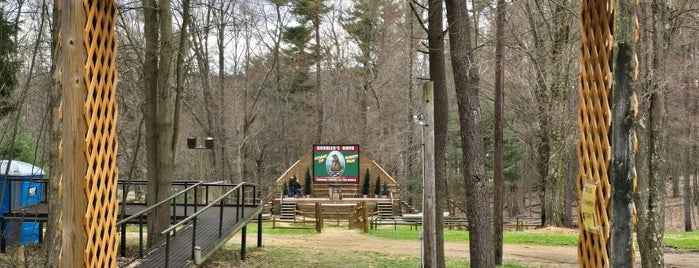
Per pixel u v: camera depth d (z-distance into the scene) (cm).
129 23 1969
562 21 2141
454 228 2756
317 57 4500
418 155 4147
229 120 4259
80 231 504
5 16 1231
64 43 504
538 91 2398
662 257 1083
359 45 4259
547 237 1933
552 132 2408
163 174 1208
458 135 3950
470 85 968
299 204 3231
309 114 4734
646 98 1109
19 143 2231
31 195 1374
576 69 2389
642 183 1020
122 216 1209
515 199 4406
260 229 1540
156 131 1220
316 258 1388
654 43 1086
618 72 500
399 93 4178
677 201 4322
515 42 2291
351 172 3425
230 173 4078
